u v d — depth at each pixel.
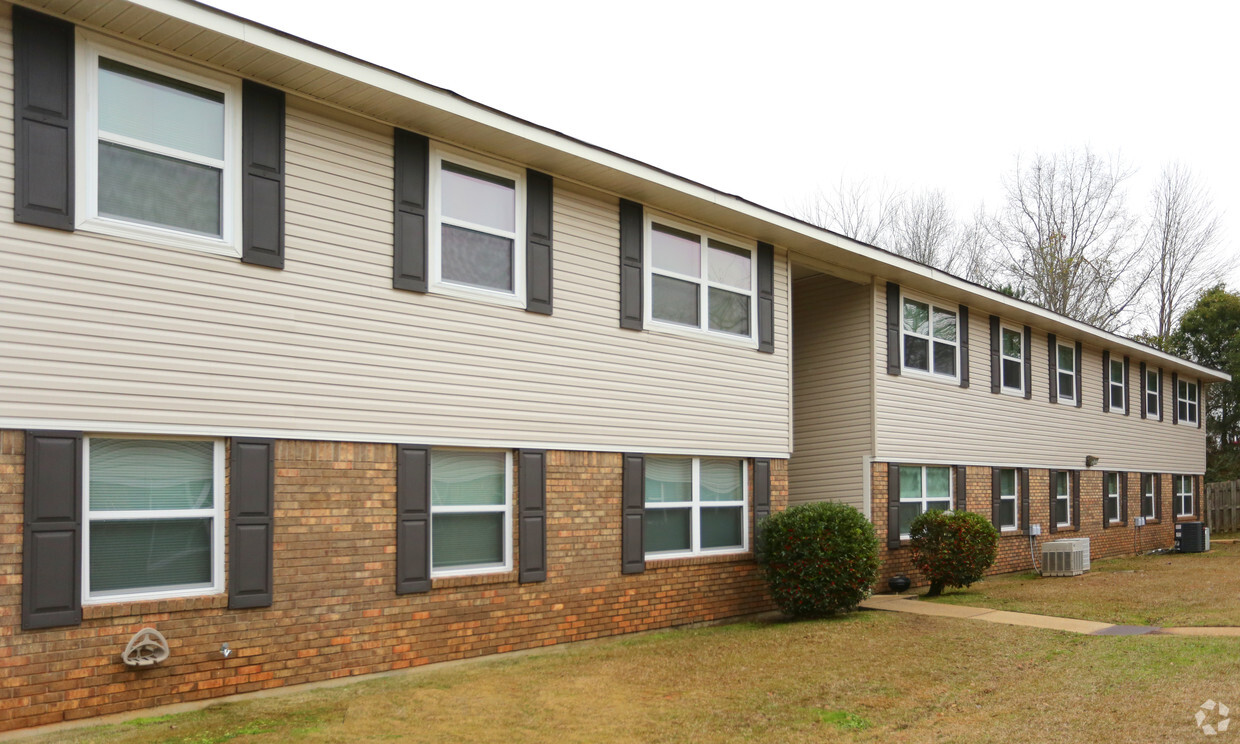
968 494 17.55
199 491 7.65
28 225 6.77
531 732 6.71
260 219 8.02
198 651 7.44
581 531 10.48
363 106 8.68
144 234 7.34
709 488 12.40
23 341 6.71
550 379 10.27
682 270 12.12
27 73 6.83
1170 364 26.34
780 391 13.43
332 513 8.33
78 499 6.89
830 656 9.43
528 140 9.54
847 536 12.20
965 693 7.86
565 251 10.59
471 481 9.59
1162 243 42.16
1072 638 10.17
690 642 10.33
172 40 7.43
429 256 9.23
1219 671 8.08
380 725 6.79
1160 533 25.83
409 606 8.84
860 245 14.16
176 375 7.45
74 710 6.78
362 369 8.62
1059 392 21.23
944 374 17.19
